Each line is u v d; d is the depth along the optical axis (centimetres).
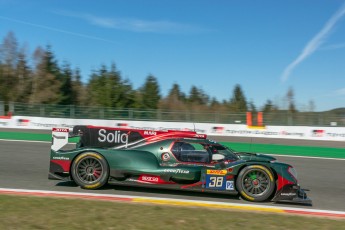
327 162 1322
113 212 513
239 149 1620
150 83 5425
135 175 703
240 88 6194
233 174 683
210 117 2653
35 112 2750
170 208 561
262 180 678
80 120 2611
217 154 689
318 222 519
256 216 539
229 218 513
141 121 2622
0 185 745
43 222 452
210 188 689
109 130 736
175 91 6875
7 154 1205
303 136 2364
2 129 2350
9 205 532
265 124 2534
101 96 5184
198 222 482
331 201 731
